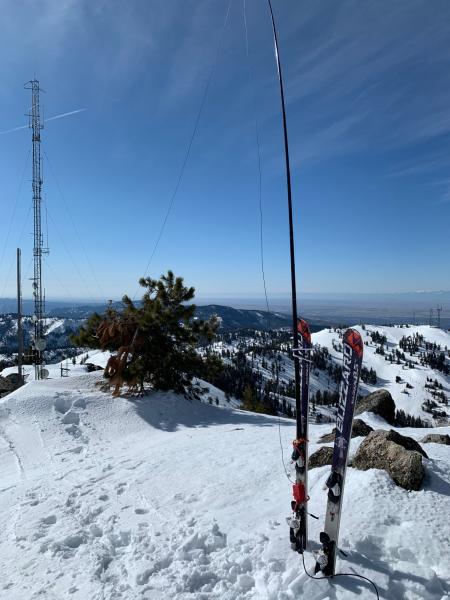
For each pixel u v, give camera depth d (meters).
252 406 22.55
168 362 15.65
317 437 10.24
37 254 27.34
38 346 25.59
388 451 5.91
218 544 4.88
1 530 6.07
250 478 6.93
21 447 11.39
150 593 4.12
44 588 4.45
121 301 16.62
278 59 5.02
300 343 4.51
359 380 3.89
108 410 14.05
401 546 4.28
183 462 8.26
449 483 5.54
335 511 3.96
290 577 3.98
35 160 27.61
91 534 5.58
